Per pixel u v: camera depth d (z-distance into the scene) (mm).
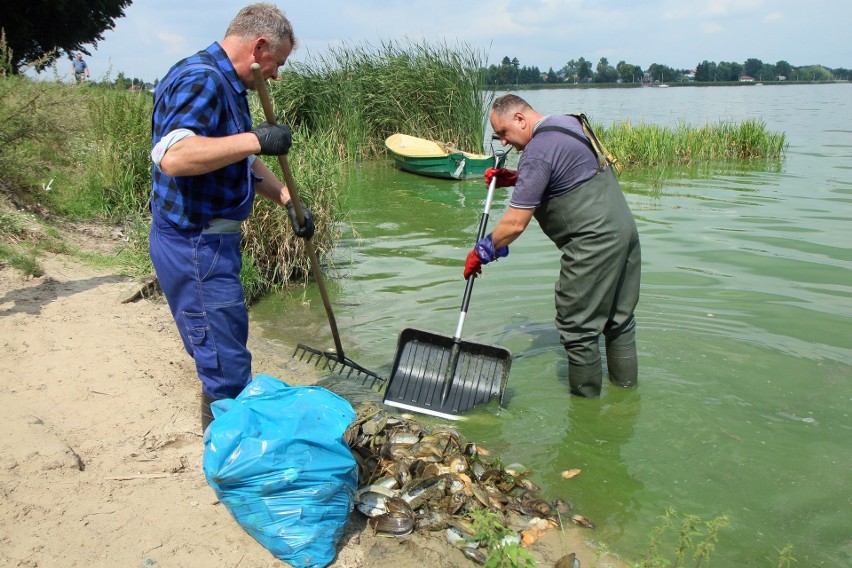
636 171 14766
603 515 3697
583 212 4547
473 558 3217
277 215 7508
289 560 3035
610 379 5195
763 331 5965
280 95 16672
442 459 4020
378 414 4559
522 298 6977
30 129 8164
